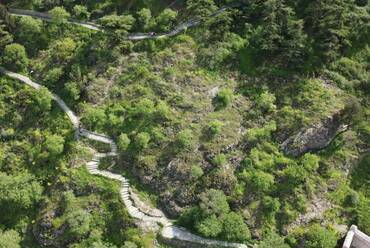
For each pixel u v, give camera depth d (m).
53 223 70.88
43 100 78.69
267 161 73.38
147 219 69.94
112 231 70.00
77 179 72.88
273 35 79.88
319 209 72.69
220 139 74.31
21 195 72.56
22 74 84.56
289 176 72.56
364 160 78.12
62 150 75.12
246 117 77.06
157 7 86.88
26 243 72.06
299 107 77.50
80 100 80.38
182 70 80.44
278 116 76.94
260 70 80.69
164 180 72.56
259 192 71.56
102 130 77.12
